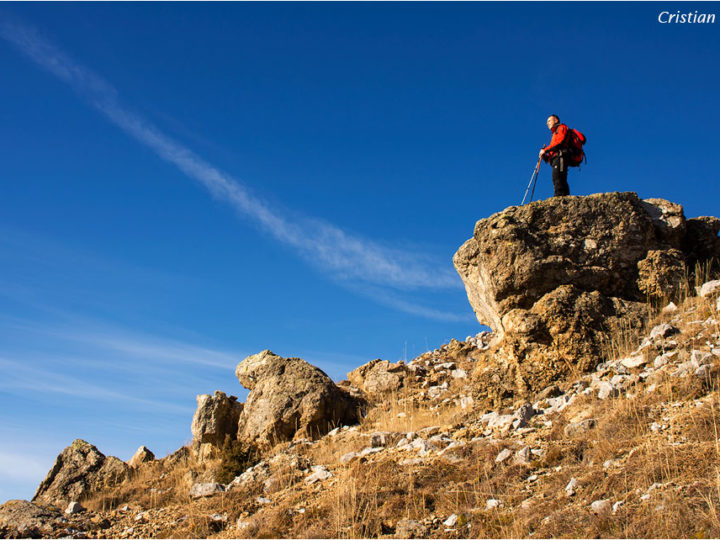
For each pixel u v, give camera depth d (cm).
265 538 973
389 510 939
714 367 1039
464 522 859
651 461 812
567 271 1462
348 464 1198
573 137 1620
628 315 1398
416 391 1681
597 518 747
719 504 694
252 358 1750
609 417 1026
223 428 1642
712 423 877
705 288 1402
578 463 934
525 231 1509
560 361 1357
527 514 819
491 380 1400
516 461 994
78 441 1652
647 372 1180
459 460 1059
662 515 704
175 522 1167
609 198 1520
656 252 1483
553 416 1159
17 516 1239
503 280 1487
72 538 1162
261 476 1288
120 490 1490
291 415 1556
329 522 954
